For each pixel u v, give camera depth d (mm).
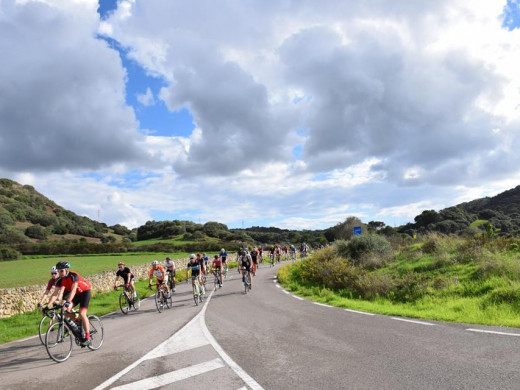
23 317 15172
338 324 8547
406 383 4434
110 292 22500
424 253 19781
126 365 5980
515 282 11195
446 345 6039
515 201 85812
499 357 5195
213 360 6000
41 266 46844
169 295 14352
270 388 4566
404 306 12094
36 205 155375
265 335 7746
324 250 29250
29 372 5910
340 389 4379
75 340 7152
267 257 56312
